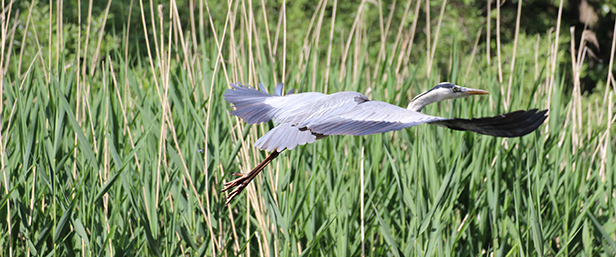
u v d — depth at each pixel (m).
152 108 10.23
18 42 14.59
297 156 8.68
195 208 9.07
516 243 8.33
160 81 10.41
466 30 22.55
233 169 9.89
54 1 17.00
